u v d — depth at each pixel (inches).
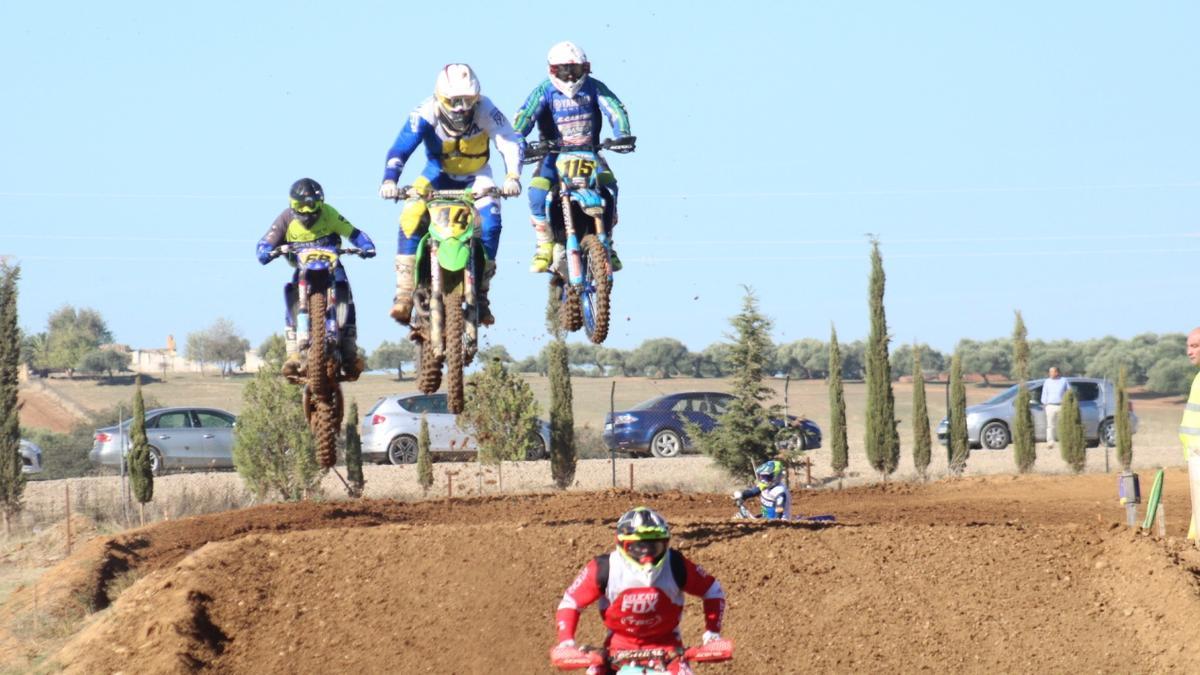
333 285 1863.9
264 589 1847.9
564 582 1790.1
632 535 1093.8
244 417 3454.7
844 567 1779.0
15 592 2389.3
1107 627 1621.6
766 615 1675.7
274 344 3503.9
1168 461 4124.0
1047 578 1737.2
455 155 1727.4
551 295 3708.2
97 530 3093.0
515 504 2883.9
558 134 1782.7
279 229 1860.2
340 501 3009.4
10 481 3363.7
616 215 1806.1
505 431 3686.0
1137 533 1822.1
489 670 1592.0
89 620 2041.1
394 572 1854.1
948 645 1598.2
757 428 3609.7
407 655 1644.9
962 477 3540.8
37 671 1763.0
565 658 1101.7
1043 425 4621.1
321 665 1649.9
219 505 3486.7
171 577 1894.7
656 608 1117.7
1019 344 3905.0
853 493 3312.0
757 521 2085.4
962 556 1801.2
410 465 4143.7
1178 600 1616.6
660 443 4434.1
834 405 3890.3
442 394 4347.9
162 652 1667.1
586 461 4168.3
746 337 3678.6
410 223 1691.7
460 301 1674.5
